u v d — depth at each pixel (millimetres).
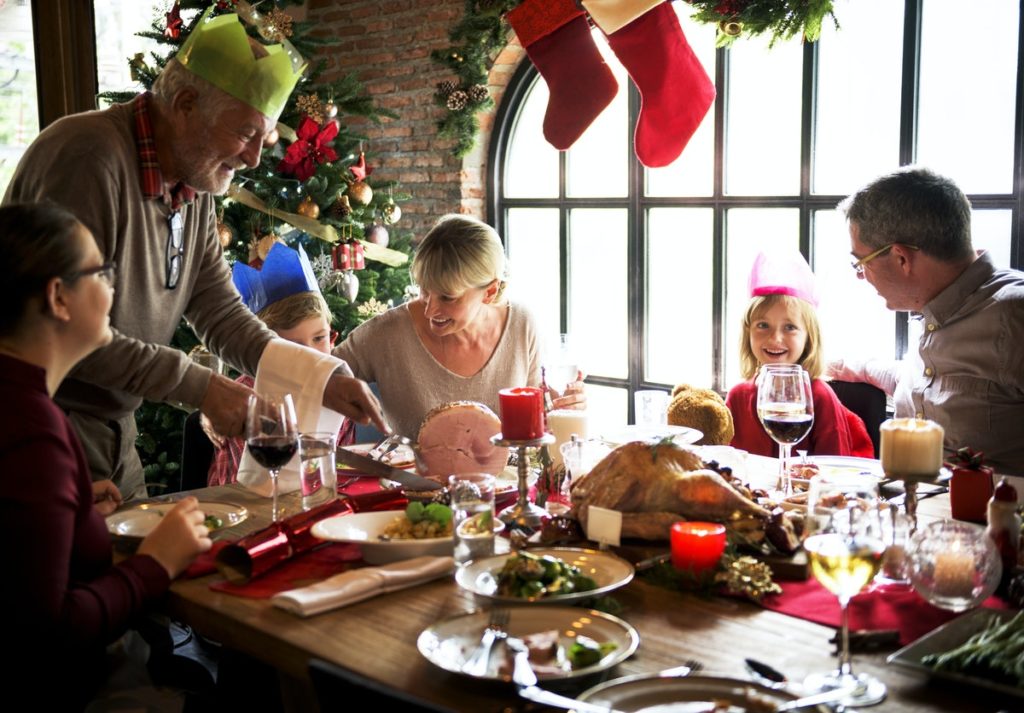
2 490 1354
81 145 2207
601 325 4684
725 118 4117
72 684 1535
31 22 4742
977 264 2445
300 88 4211
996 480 2020
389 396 2691
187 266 2498
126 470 2543
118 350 2104
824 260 3924
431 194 4938
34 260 1460
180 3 3891
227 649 2066
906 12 3562
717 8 3262
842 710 1143
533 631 1362
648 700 1168
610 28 3049
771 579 1585
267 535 1679
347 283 4281
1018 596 1461
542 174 4766
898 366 2844
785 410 1938
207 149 2305
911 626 1401
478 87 4570
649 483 1696
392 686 1244
